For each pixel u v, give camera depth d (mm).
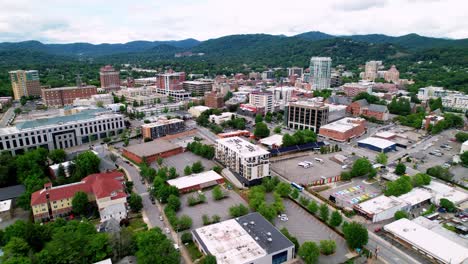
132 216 157250
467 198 175250
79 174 186875
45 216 153875
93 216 156125
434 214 159500
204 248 123875
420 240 134000
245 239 129500
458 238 136625
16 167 191250
